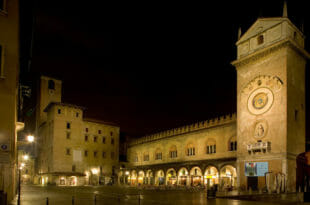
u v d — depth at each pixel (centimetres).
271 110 4609
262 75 4831
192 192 4628
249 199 3444
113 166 9138
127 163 9456
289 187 4153
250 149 4734
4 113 2192
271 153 4456
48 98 10206
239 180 4884
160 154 8025
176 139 7450
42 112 9906
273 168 4378
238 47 5341
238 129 5091
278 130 4444
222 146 6066
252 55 4972
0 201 1828
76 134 8338
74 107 8431
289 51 4581
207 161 5922
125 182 8762
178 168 6644
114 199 3073
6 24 2283
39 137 9456
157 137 8256
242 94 5119
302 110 4803
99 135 9031
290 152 4334
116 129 9494
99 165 8806
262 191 4144
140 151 8988
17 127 3219
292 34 4706
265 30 4897
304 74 4981
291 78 4584
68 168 7981
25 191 4559
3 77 2214
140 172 8238
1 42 2238
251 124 4872
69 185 7844
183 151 7144
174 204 2608
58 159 7844
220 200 3077
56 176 7662
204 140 6588
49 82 10369
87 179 8412
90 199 3053
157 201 2902
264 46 4862
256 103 4866
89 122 8894
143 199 3139
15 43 2311
